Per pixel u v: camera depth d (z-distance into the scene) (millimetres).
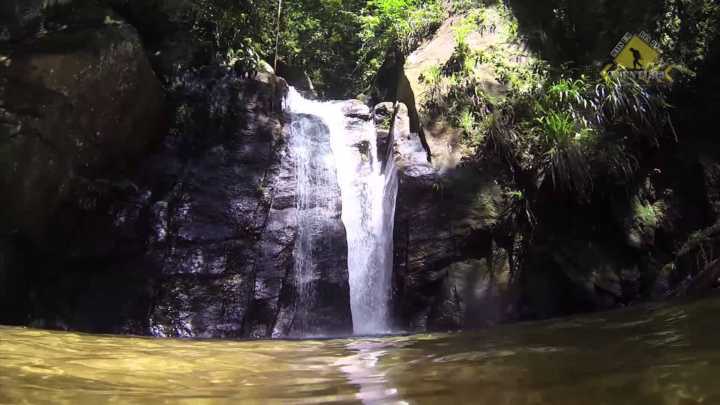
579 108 6801
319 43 13305
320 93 13461
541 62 7531
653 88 6840
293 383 2234
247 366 2730
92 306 5902
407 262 6312
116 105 6543
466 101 7238
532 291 6125
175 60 7910
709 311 3193
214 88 7766
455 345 3148
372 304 7172
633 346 2365
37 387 2045
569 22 8086
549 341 2846
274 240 6699
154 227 6457
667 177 6645
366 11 12680
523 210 6457
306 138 7906
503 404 1690
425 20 9445
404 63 8586
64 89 6055
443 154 6895
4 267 5777
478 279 6141
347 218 7770
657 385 1693
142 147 7039
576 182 6387
